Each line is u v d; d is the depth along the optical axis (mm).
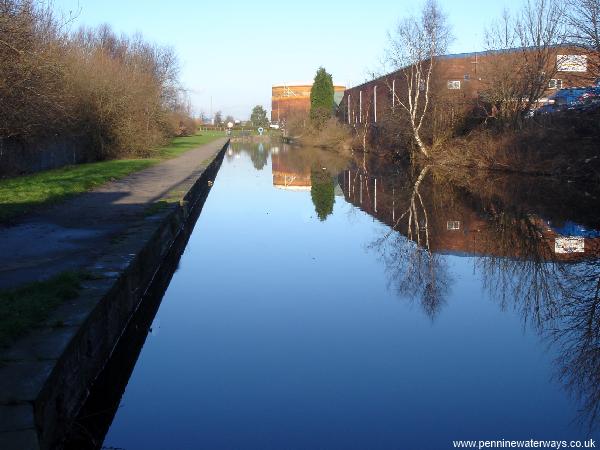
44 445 4340
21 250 8844
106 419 5629
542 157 23422
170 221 12375
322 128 61031
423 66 32750
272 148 65750
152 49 43875
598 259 11852
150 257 9672
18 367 4555
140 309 8742
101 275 7152
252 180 31219
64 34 24156
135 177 20969
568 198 19109
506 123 26859
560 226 15320
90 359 5789
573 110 22391
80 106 26109
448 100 31531
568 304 9062
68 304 6008
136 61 38375
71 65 24500
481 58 34781
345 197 23562
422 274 11000
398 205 20531
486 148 26969
